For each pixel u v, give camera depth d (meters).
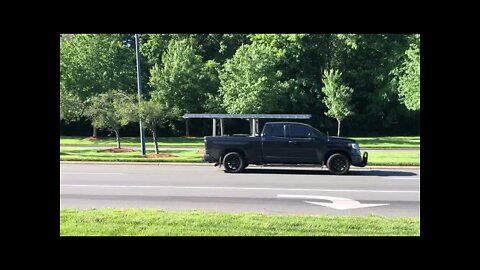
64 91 39.59
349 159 17.23
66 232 6.84
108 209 9.09
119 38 44.50
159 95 41.31
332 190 12.96
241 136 17.89
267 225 7.54
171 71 41.25
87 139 41.16
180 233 6.97
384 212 9.74
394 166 19.88
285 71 46.56
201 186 13.64
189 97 41.75
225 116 23.88
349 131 49.97
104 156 22.98
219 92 40.81
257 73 35.97
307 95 47.50
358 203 10.86
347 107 39.44
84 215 8.22
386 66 46.22
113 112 26.17
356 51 47.47
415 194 12.29
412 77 27.20
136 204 10.49
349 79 48.53
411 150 28.50
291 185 13.95
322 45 47.66
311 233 7.04
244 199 11.30
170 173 17.19
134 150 26.97
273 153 17.47
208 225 7.52
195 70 42.00
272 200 11.18
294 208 10.10
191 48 42.62
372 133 50.22
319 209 10.02
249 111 35.69
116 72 43.22
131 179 15.27
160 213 8.59
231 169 17.55
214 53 50.41
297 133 17.56
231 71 36.62
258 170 18.58
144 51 47.03
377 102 48.66
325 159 17.44
